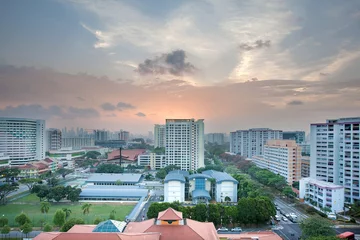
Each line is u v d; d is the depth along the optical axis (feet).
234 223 465.88
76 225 353.92
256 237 334.24
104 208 588.50
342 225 471.21
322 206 558.56
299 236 417.69
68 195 629.92
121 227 334.24
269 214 457.27
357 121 593.01
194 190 653.30
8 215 523.29
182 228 321.52
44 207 492.95
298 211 557.74
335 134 638.12
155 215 449.48
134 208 560.20
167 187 625.41
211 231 339.16
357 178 590.14
